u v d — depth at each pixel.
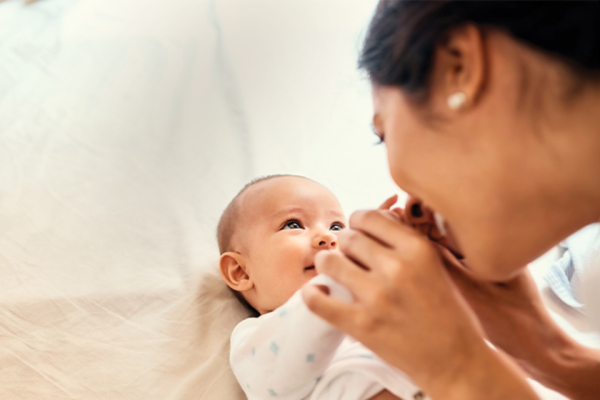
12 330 0.97
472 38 0.50
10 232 1.13
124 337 1.00
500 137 0.50
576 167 0.50
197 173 1.38
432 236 0.69
